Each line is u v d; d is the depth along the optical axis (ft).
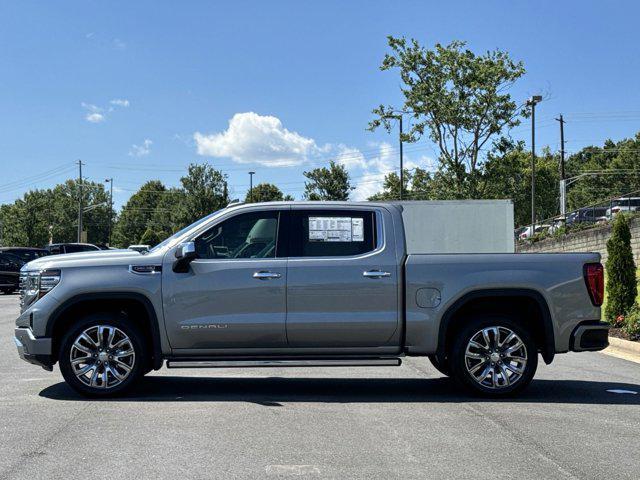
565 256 24.89
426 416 21.86
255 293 24.21
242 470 16.25
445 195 107.65
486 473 16.15
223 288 24.18
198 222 25.27
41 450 17.87
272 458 17.21
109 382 24.29
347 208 25.14
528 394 25.63
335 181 201.05
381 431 19.92
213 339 24.27
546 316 24.53
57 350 24.82
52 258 24.97
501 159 106.11
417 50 106.01
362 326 24.26
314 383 28.02
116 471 16.16
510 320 24.49
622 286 45.60
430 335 24.43
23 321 24.50
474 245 63.31
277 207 25.12
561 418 21.68
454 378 28.09
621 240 45.91
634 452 17.94
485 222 63.26
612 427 20.58
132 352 24.27
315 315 24.22
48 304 24.07
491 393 24.52
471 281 24.41
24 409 22.61
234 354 24.54
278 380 28.76
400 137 107.76
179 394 25.41
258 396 25.11
